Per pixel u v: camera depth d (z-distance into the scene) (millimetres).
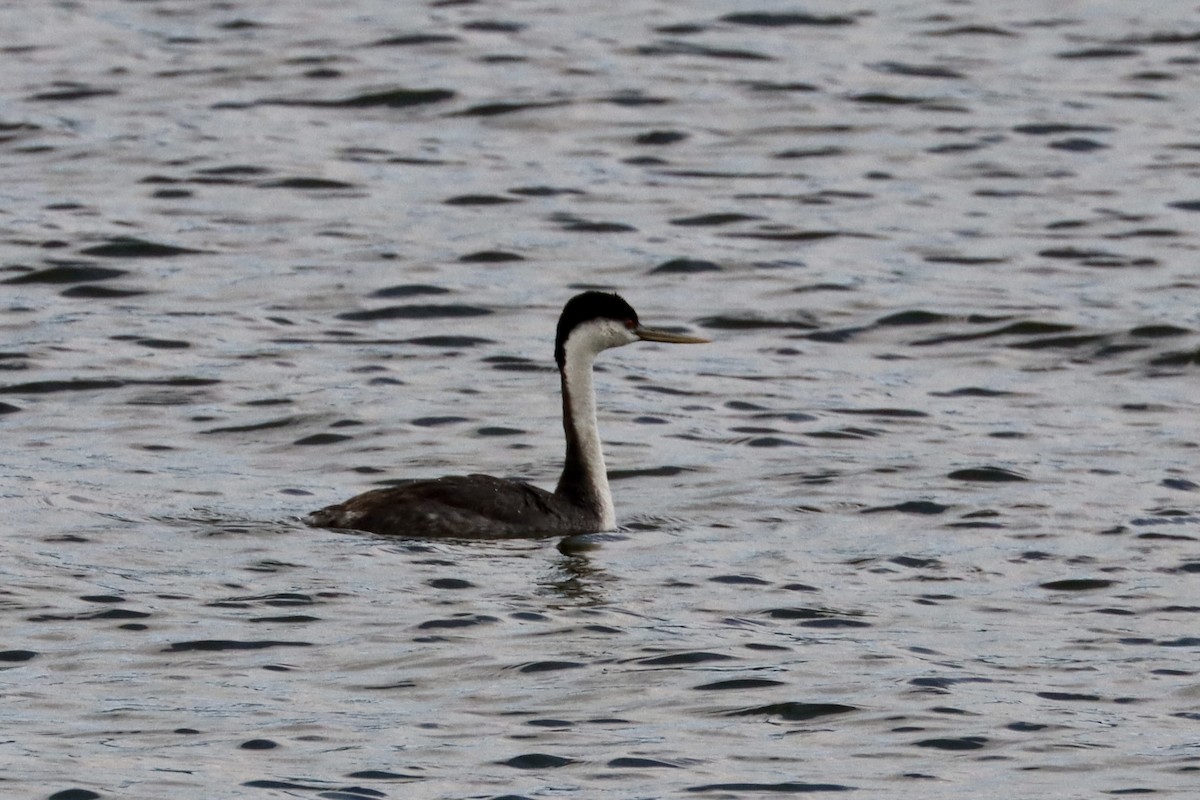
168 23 39500
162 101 34625
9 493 18750
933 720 13961
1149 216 30016
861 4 41656
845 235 29078
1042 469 20047
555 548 17562
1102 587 16703
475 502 17812
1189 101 35844
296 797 12680
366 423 21422
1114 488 19422
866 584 16781
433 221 29297
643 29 39406
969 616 16031
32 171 31094
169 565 16828
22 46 37688
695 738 13680
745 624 15797
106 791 12719
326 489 19344
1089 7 41875
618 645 15273
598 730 13789
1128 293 26625
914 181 31672
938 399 22734
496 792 12789
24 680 14453
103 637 15273
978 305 26109
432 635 15406
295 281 26672
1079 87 36469
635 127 33906
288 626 15539
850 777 13094
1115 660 15109
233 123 33594
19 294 25984
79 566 16750
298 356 23828
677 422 21750
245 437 20953
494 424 21578
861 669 14883
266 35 38625
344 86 35562
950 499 19094
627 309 18328
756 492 19375
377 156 32219
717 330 25406
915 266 27797
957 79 36812
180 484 19281
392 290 26406
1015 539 17938
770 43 38781
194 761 13188
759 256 28172
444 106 34719
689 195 30797
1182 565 17234
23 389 22312
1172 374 23781
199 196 30125
